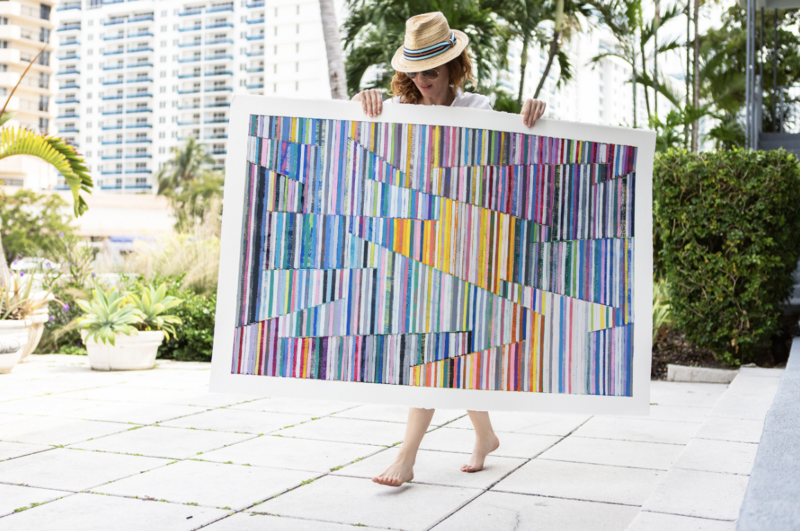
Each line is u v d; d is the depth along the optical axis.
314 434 3.80
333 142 2.70
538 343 2.70
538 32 15.79
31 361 7.29
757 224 5.97
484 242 2.71
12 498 2.62
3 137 7.18
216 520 2.38
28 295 7.00
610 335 2.72
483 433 3.04
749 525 1.63
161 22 122.56
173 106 122.12
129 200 51.81
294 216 2.69
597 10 16.47
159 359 7.66
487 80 13.95
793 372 4.30
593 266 2.73
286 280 2.68
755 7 11.70
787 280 6.43
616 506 2.55
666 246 6.31
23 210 30.95
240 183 2.69
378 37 13.49
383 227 2.69
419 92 2.97
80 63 126.19
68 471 3.01
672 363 6.36
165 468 3.07
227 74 117.81
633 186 2.75
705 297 6.14
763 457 2.21
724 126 18.12
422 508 2.52
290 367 2.67
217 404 4.76
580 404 2.70
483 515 2.45
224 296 2.67
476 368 2.68
